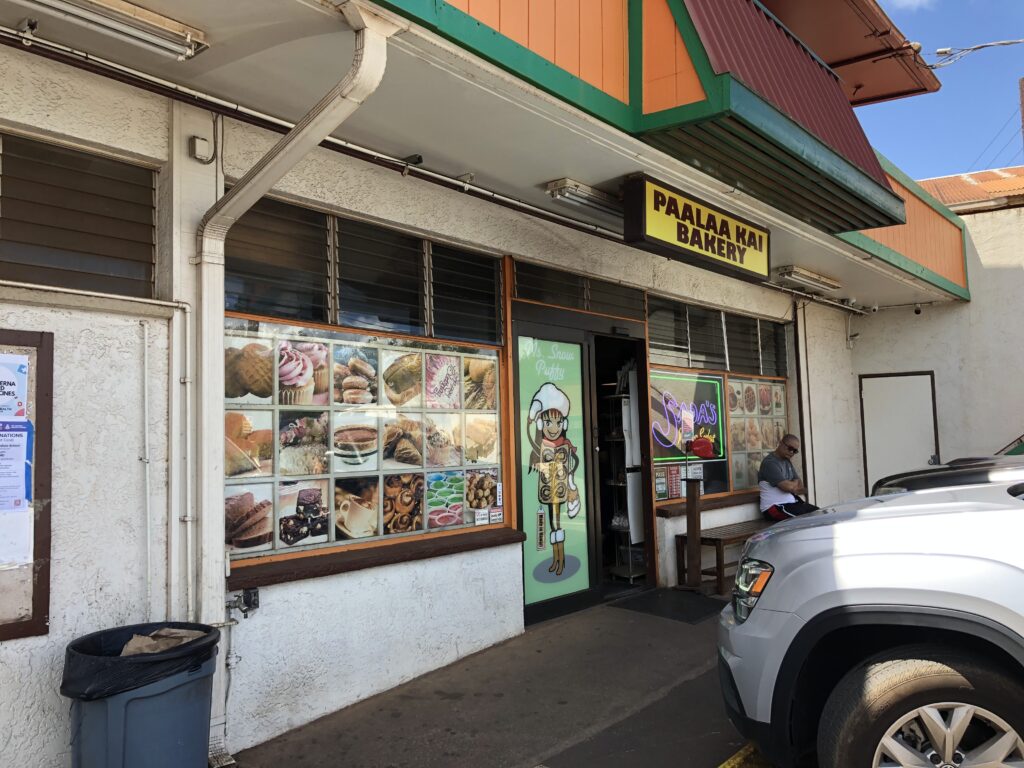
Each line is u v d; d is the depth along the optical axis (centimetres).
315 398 467
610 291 715
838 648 316
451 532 546
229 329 425
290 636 421
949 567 270
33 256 351
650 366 774
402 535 512
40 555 326
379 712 438
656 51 459
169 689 298
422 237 540
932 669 267
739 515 863
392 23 324
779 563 311
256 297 439
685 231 566
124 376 361
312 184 456
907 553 281
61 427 338
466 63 370
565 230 645
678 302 832
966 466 463
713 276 861
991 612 259
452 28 349
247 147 421
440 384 549
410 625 488
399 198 509
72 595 336
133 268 386
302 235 466
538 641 564
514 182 545
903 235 916
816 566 297
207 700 320
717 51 442
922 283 981
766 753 304
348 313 489
